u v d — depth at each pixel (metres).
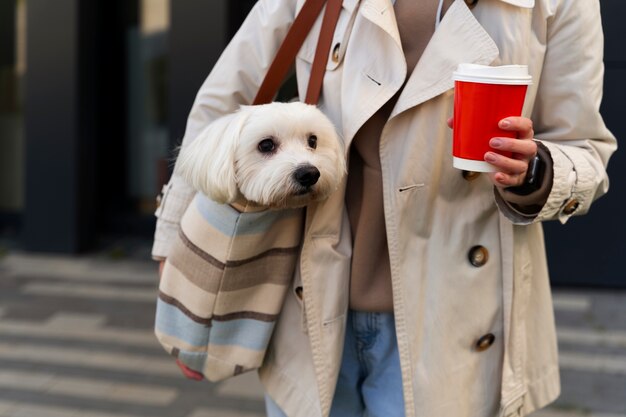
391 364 1.83
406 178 1.71
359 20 1.72
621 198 5.09
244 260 1.77
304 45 1.82
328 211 1.77
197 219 1.79
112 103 6.78
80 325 4.83
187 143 1.92
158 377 4.03
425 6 1.71
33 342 4.54
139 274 5.95
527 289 1.79
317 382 1.79
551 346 1.87
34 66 6.26
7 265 6.16
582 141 1.71
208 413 3.61
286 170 1.61
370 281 1.80
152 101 6.82
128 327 4.80
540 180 1.59
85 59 6.30
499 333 1.78
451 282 1.74
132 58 6.78
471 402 1.78
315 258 1.78
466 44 1.63
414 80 1.66
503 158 1.49
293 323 1.87
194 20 5.75
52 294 5.45
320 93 1.81
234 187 1.67
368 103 1.69
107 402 3.74
